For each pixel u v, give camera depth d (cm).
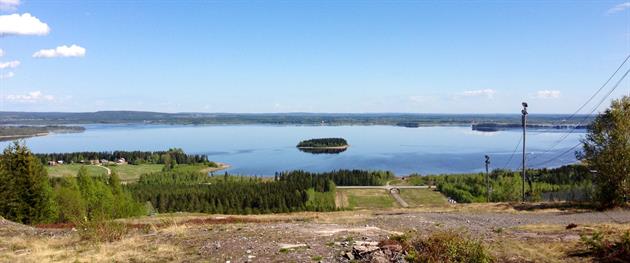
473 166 17788
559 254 1536
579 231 2014
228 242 1656
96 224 1936
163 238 1827
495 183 10975
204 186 13425
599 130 3431
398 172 17088
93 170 17662
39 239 1948
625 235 1462
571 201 3809
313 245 1545
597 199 3459
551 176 10844
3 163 3897
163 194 11094
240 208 10475
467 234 1988
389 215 3056
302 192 11781
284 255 1408
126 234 1972
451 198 11050
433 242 1405
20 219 3869
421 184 13775
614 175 3288
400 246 1408
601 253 1477
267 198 11100
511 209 3528
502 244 1745
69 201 4962
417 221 2539
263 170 19638
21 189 3906
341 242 1580
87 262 1436
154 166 19962
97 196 5619
